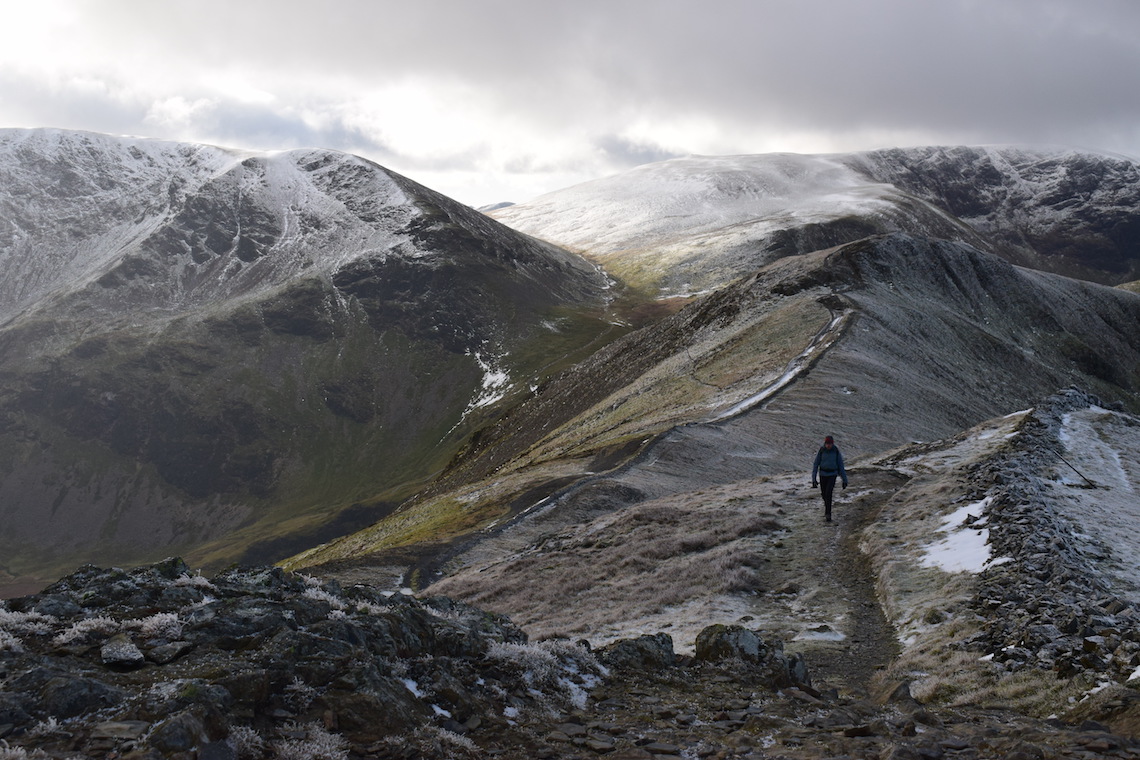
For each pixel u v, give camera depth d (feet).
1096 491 86.58
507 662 31.68
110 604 30.25
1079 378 401.29
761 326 310.24
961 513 76.18
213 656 26.04
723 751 25.70
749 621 60.54
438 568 111.34
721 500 107.65
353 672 25.75
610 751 25.61
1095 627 41.91
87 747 19.63
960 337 346.95
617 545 94.79
